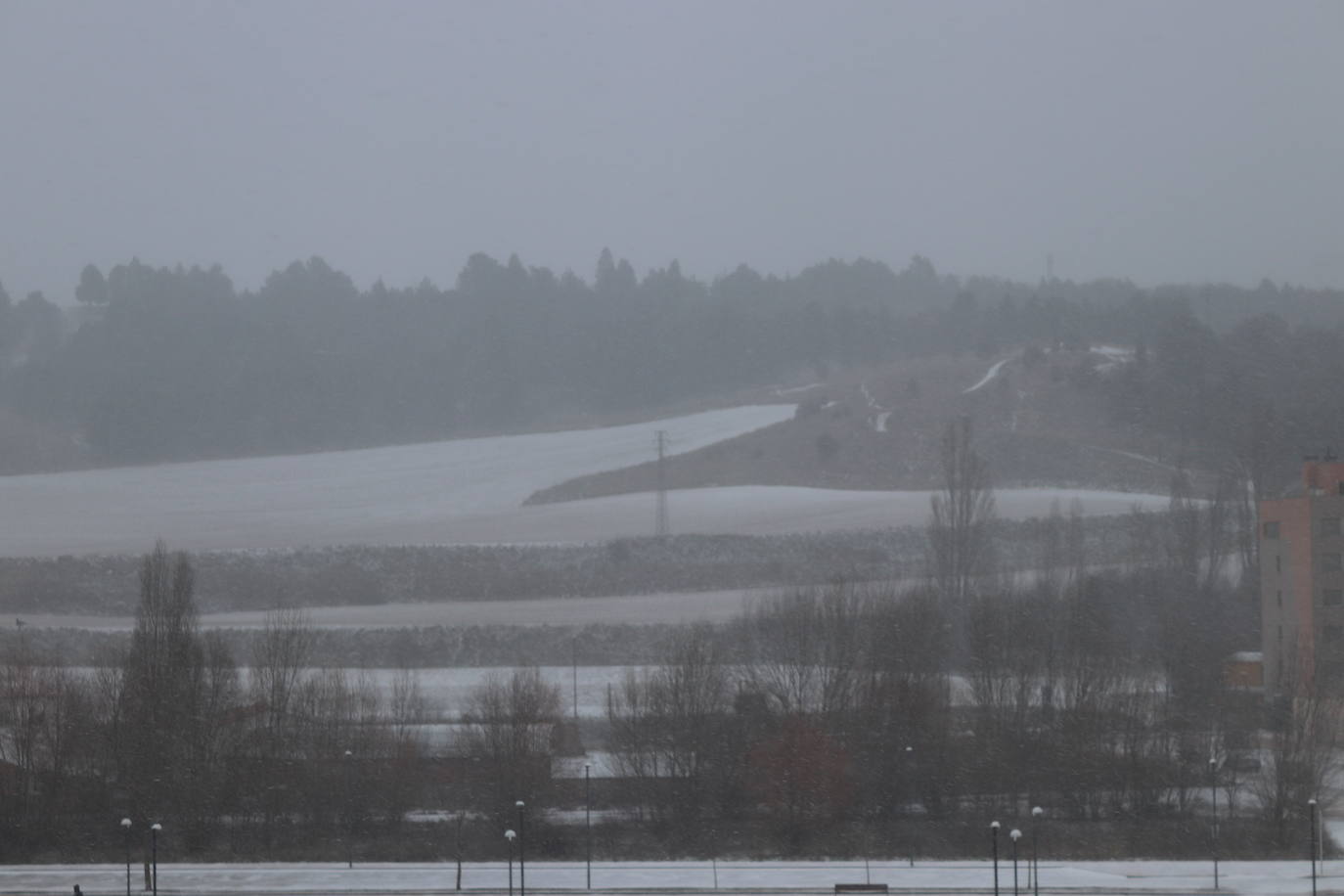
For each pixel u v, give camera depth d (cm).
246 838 7962
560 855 7600
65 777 8450
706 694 8894
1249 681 11469
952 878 6919
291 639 10156
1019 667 9725
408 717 9625
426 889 6675
